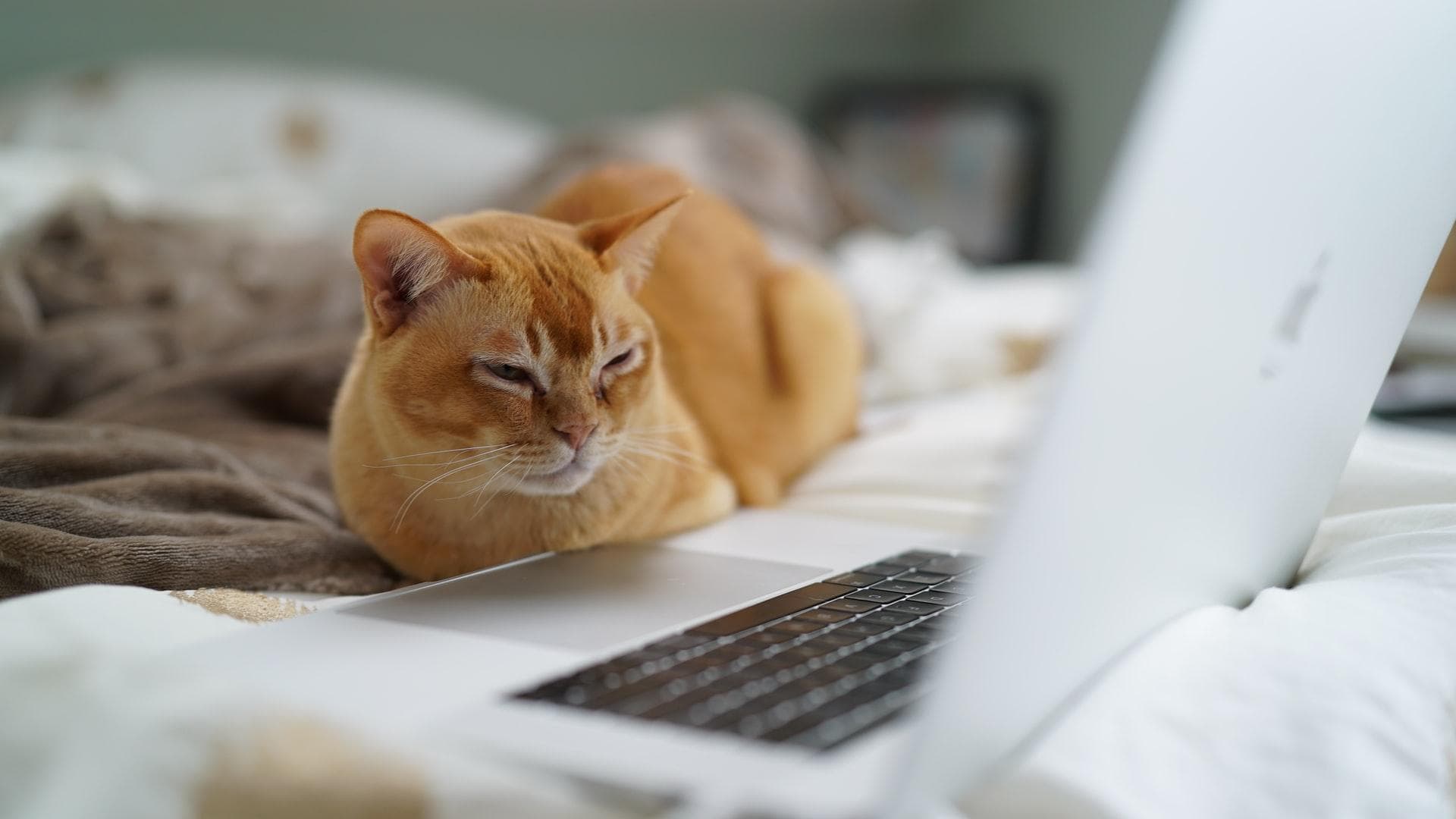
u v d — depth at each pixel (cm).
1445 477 85
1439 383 175
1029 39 306
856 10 308
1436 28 61
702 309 117
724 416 114
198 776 50
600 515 89
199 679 55
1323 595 68
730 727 49
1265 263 52
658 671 56
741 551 89
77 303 143
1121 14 270
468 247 81
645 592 74
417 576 90
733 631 65
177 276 151
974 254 300
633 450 90
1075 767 50
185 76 225
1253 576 71
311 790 50
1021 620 46
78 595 64
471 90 262
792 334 125
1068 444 43
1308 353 61
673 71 286
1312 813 50
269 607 73
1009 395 154
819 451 129
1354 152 56
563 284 82
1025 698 50
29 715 54
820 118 307
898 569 82
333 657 59
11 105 213
